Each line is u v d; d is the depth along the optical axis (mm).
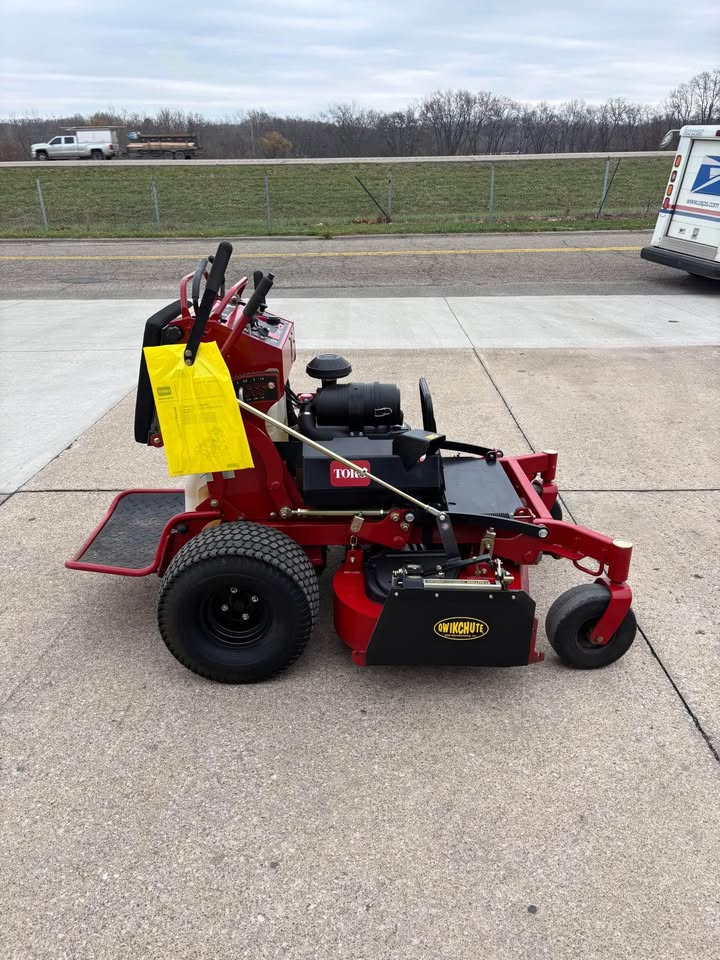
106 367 7754
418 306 10555
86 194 27031
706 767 2756
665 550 4211
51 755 2826
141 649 3443
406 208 23859
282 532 3264
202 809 2588
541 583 3955
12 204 25750
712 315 9773
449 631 2996
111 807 2598
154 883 2326
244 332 2957
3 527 4539
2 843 2465
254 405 3072
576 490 4930
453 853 2418
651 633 3516
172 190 27281
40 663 3346
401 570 2984
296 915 2223
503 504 3324
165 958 2107
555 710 3041
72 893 2297
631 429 5941
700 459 5391
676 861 2387
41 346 8617
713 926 2184
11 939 2166
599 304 10578
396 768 2756
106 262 15047
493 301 10883
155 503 4105
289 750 2840
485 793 2646
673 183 11555
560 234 17891
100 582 3996
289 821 2539
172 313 3061
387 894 2283
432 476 3174
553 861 2389
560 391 6832
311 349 8289
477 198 25094
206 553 2916
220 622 3168
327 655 3396
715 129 10586
